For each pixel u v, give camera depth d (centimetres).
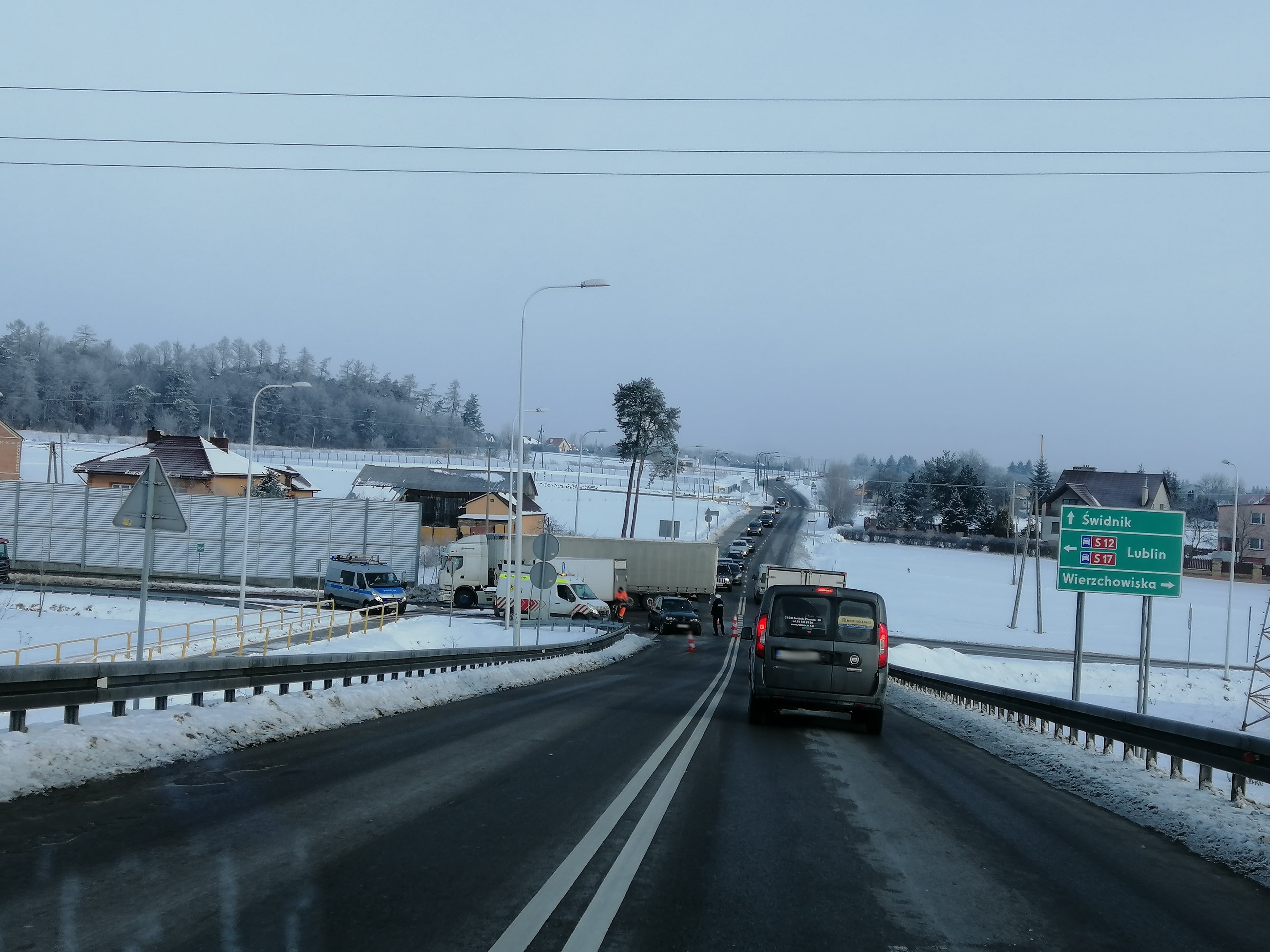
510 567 4191
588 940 448
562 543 5950
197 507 5762
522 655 2688
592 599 4969
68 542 5850
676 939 459
